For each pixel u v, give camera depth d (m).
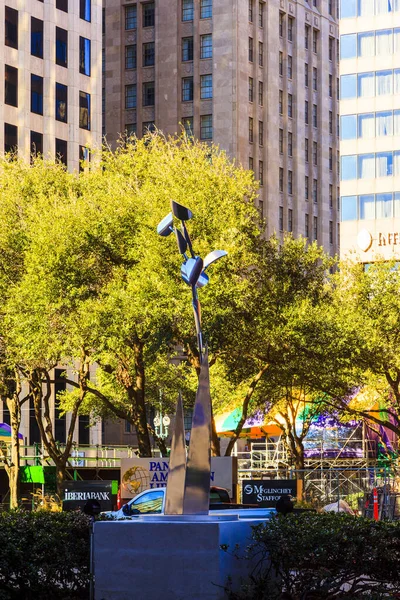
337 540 15.05
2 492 53.78
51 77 93.25
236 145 126.12
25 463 55.53
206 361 16.45
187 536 15.09
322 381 45.34
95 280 41.34
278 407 56.31
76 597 16.42
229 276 40.88
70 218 41.41
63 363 45.34
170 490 16.56
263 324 41.72
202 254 39.56
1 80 88.75
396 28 82.19
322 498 43.25
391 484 44.28
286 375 44.47
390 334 47.66
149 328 39.22
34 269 40.59
